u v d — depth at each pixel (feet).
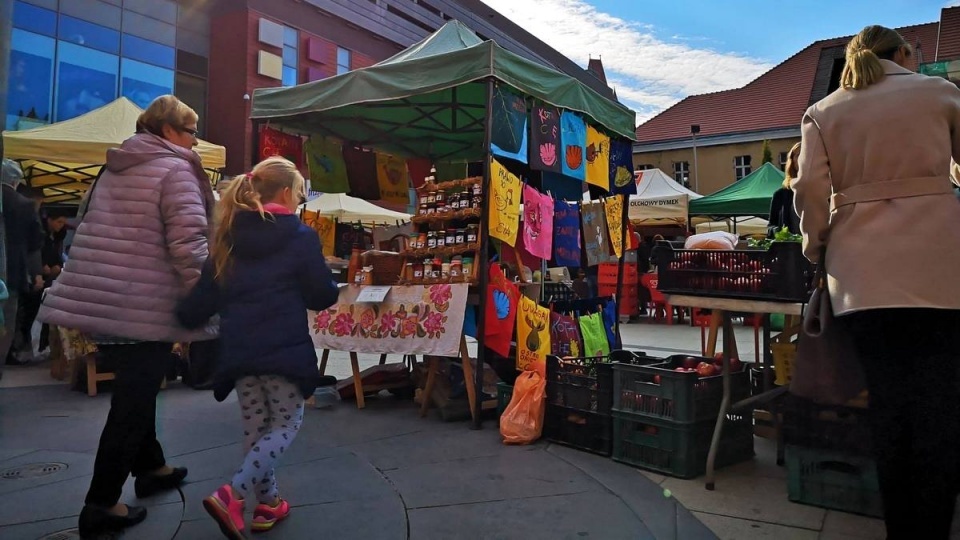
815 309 8.03
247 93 68.23
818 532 9.01
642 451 11.82
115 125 26.05
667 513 9.71
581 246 19.90
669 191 43.09
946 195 7.08
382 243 20.58
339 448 12.98
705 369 12.21
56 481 10.87
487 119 14.34
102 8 62.08
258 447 8.41
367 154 22.35
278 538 8.75
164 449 12.75
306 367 8.57
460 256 15.47
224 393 8.80
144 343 8.87
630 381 12.03
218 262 8.62
